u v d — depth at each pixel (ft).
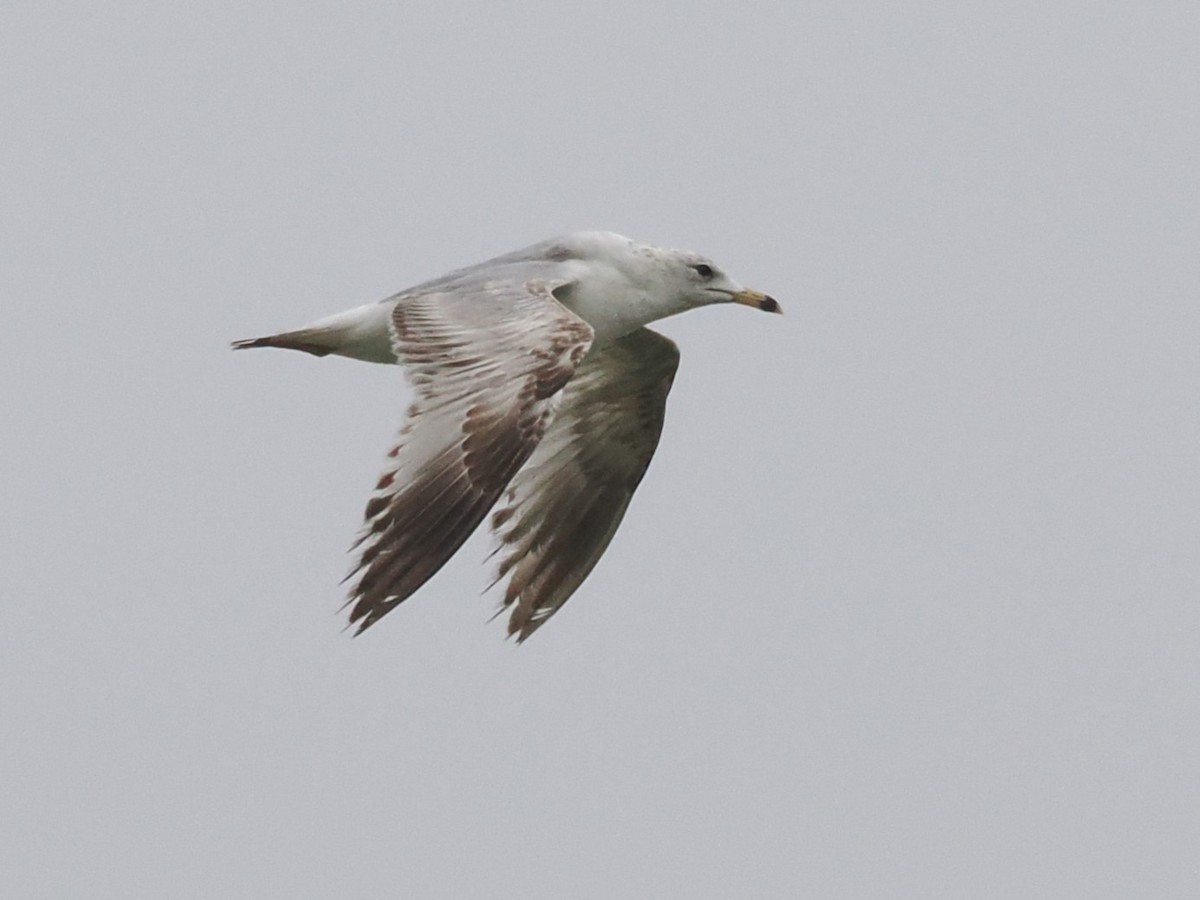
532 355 44.47
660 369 59.26
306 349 52.75
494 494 42.83
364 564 41.57
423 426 43.62
